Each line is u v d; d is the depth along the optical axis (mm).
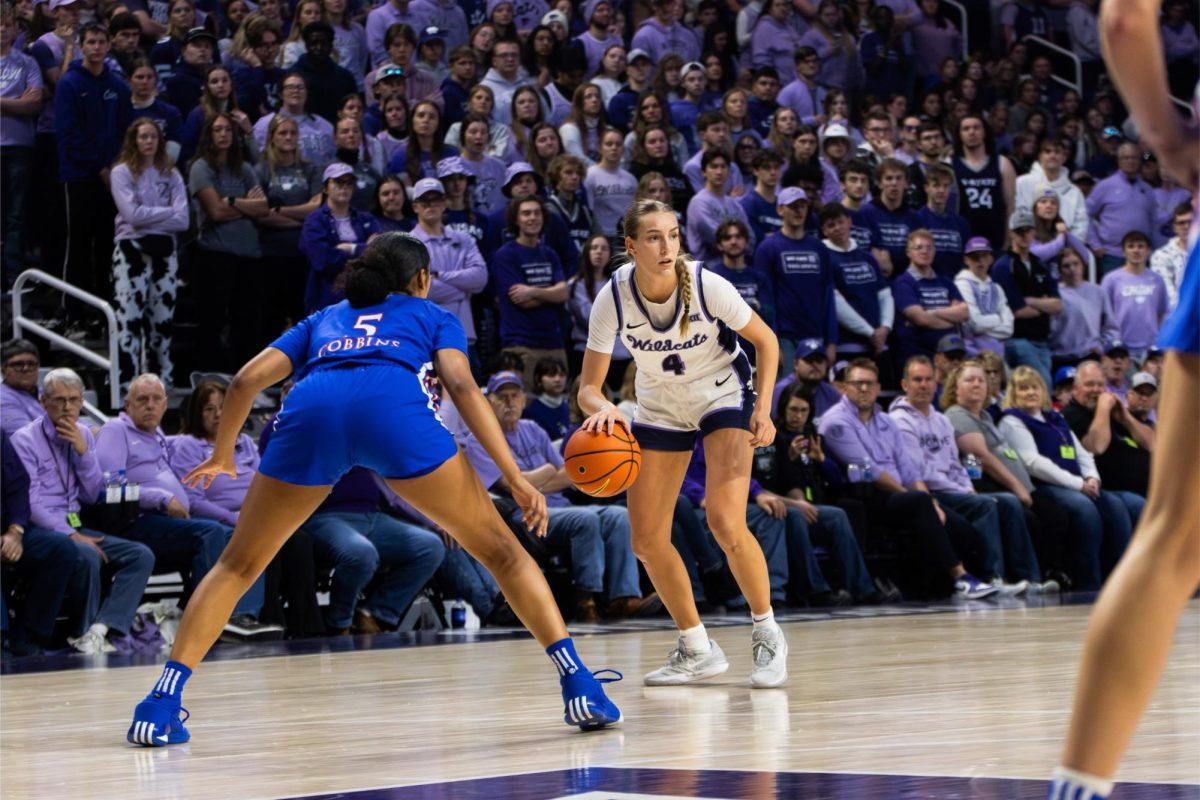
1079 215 16859
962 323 14664
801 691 5832
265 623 10031
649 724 4926
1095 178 18562
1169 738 4238
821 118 17016
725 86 17938
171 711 4859
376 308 4945
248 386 4898
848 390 12766
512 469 4695
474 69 15383
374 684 6723
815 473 12422
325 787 3807
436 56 15781
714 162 14055
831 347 13773
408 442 4684
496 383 11516
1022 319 15062
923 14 19969
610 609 11281
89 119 12445
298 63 14195
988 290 14789
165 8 15289
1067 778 2361
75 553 9555
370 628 10570
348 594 10312
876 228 14906
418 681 6805
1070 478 13547
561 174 13680
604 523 11281
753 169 14797
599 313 6105
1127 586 2354
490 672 7176
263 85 14188
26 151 12758
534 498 4676
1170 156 2430
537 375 12258
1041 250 15992
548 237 13320
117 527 10062
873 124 16625
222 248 12438
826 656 7367
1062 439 13672
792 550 11969
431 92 15391
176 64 14062
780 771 3803
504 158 14578
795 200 13648
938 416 13164
